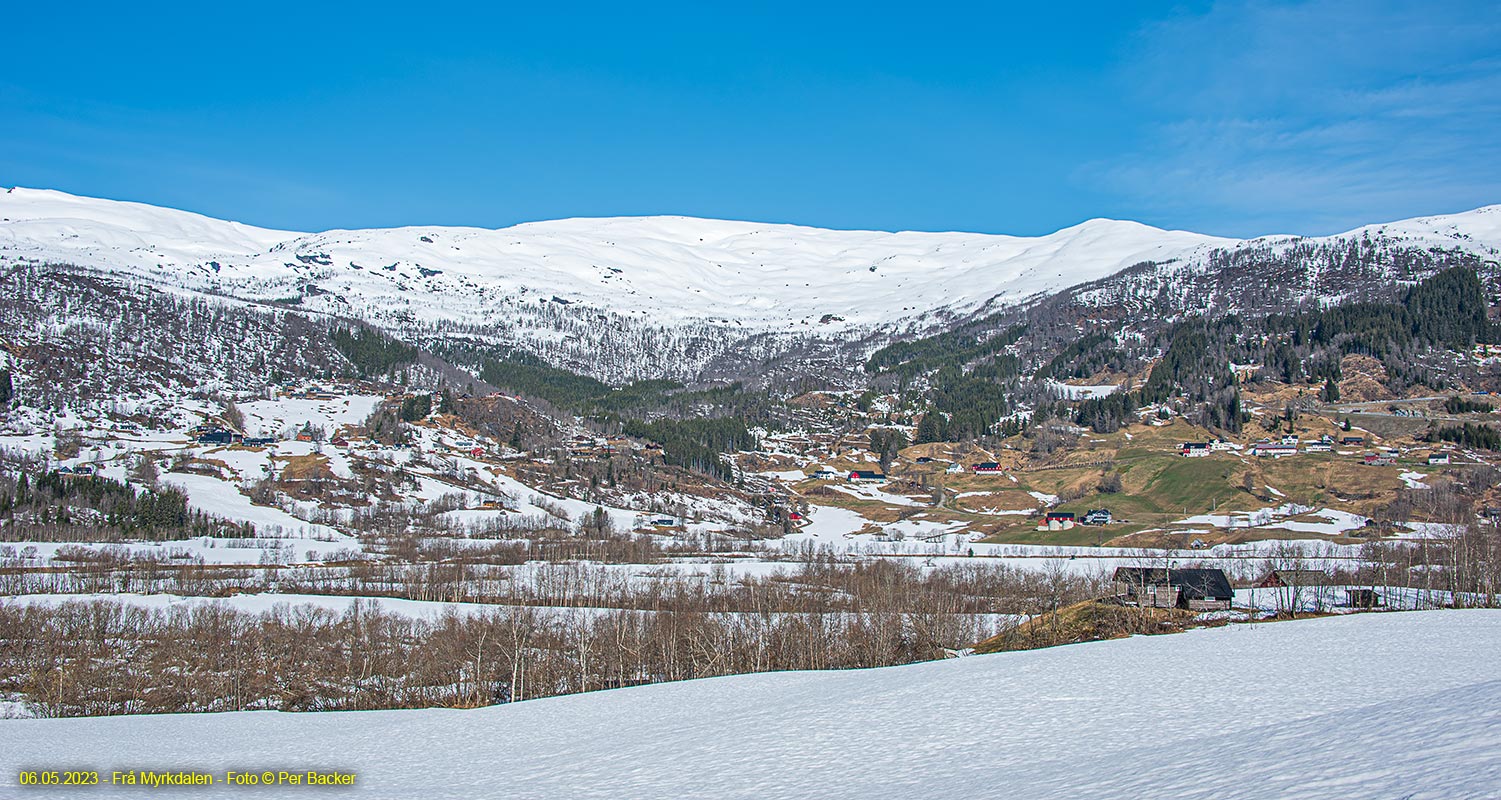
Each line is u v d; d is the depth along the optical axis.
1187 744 46.59
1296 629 107.75
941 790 41.66
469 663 114.94
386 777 60.66
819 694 82.81
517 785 53.66
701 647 114.81
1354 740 41.56
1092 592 164.38
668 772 53.28
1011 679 79.81
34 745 77.38
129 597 157.38
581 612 138.75
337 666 113.75
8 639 120.06
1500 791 28.30
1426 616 116.00
